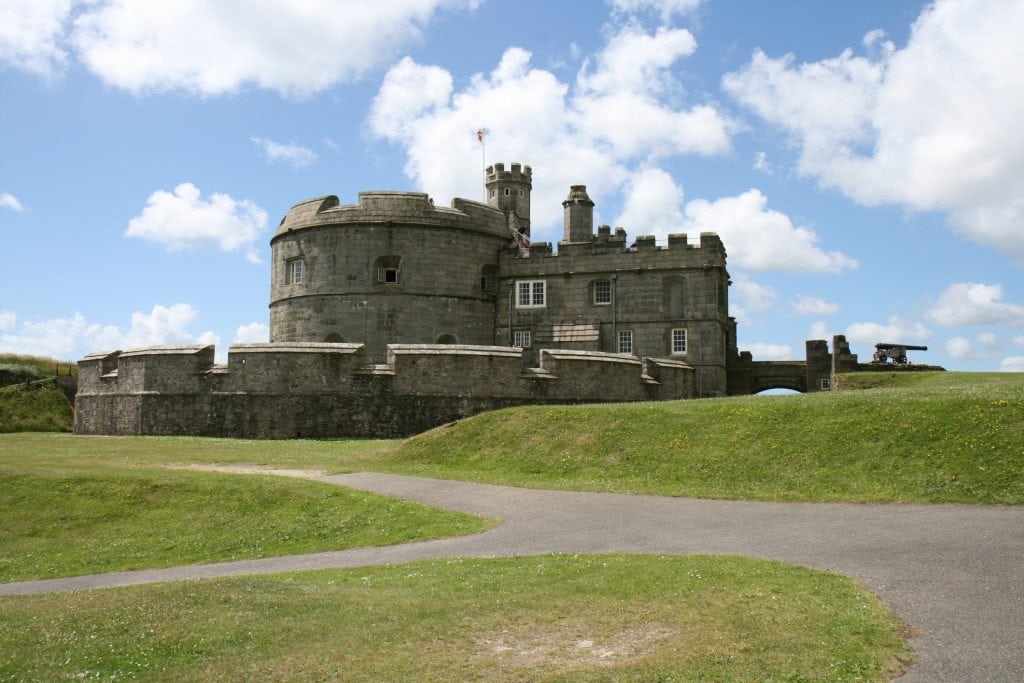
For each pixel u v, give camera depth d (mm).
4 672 10562
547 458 27953
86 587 18094
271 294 59500
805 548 15891
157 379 41688
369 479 27422
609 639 11180
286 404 39812
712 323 54125
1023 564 13906
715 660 10234
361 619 12258
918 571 13727
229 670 10492
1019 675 9648
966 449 21469
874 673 9773
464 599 13195
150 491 25328
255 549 20891
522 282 57875
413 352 40219
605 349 55812
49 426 54125
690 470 24547
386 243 55344
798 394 30484
